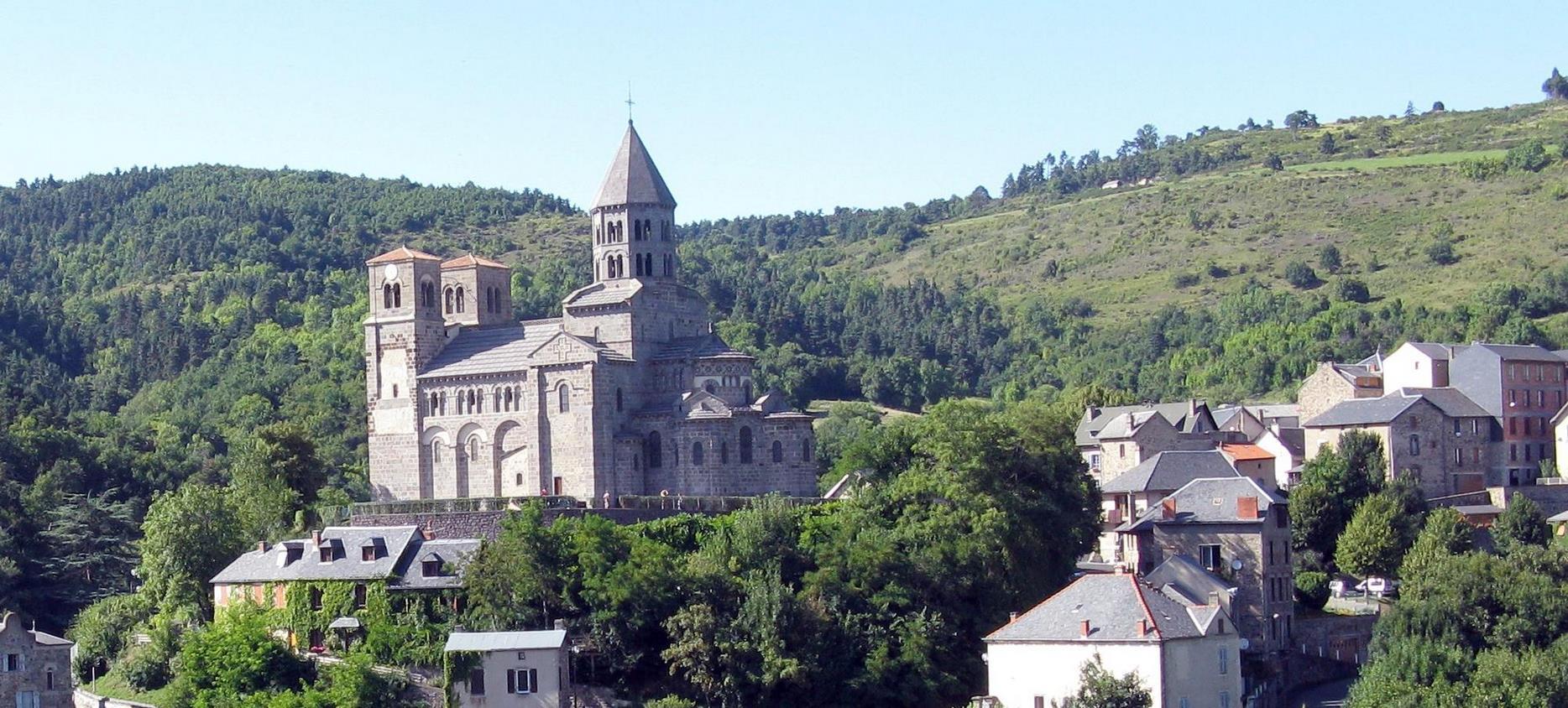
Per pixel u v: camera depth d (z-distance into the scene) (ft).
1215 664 556.92
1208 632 555.28
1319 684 649.61
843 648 611.06
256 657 611.47
